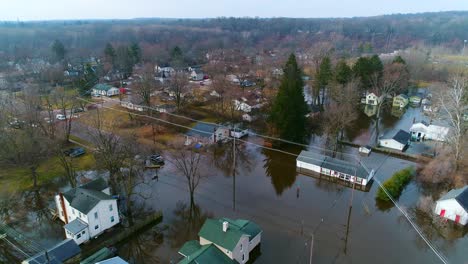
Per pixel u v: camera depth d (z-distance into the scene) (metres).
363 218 39.34
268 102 76.12
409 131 66.81
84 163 53.06
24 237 36.16
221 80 84.88
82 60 133.50
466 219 36.34
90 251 32.66
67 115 73.94
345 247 34.12
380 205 42.12
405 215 39.38
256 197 44.19
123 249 34.84
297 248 33.94
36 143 47.16
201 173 50.72
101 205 35.00
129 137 49.31
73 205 35.19
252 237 32.53
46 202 43.09
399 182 44.69
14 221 39.25
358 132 68.44
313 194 45.06
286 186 47.41
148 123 70.69
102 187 40.28
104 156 42.28
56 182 47.94
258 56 150.25
